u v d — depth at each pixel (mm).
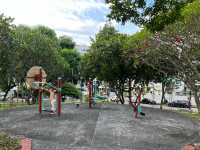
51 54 45156
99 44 36219
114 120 18906
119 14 8359
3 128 15383
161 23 8461
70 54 69250
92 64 36656
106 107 27375
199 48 12719
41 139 13125
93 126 16438
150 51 17516
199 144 13055
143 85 39781
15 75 42094
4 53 36094
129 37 36000
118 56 35594
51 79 46281
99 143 12945
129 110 25484
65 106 26578
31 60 42938
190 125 19609
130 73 37344
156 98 72688
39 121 17516
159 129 17047
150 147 12766
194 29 12117
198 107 12688
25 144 11445
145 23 8477
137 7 8250
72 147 12016
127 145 12898
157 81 40000
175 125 19016
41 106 21344
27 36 43750
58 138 13445
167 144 13453
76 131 14984
